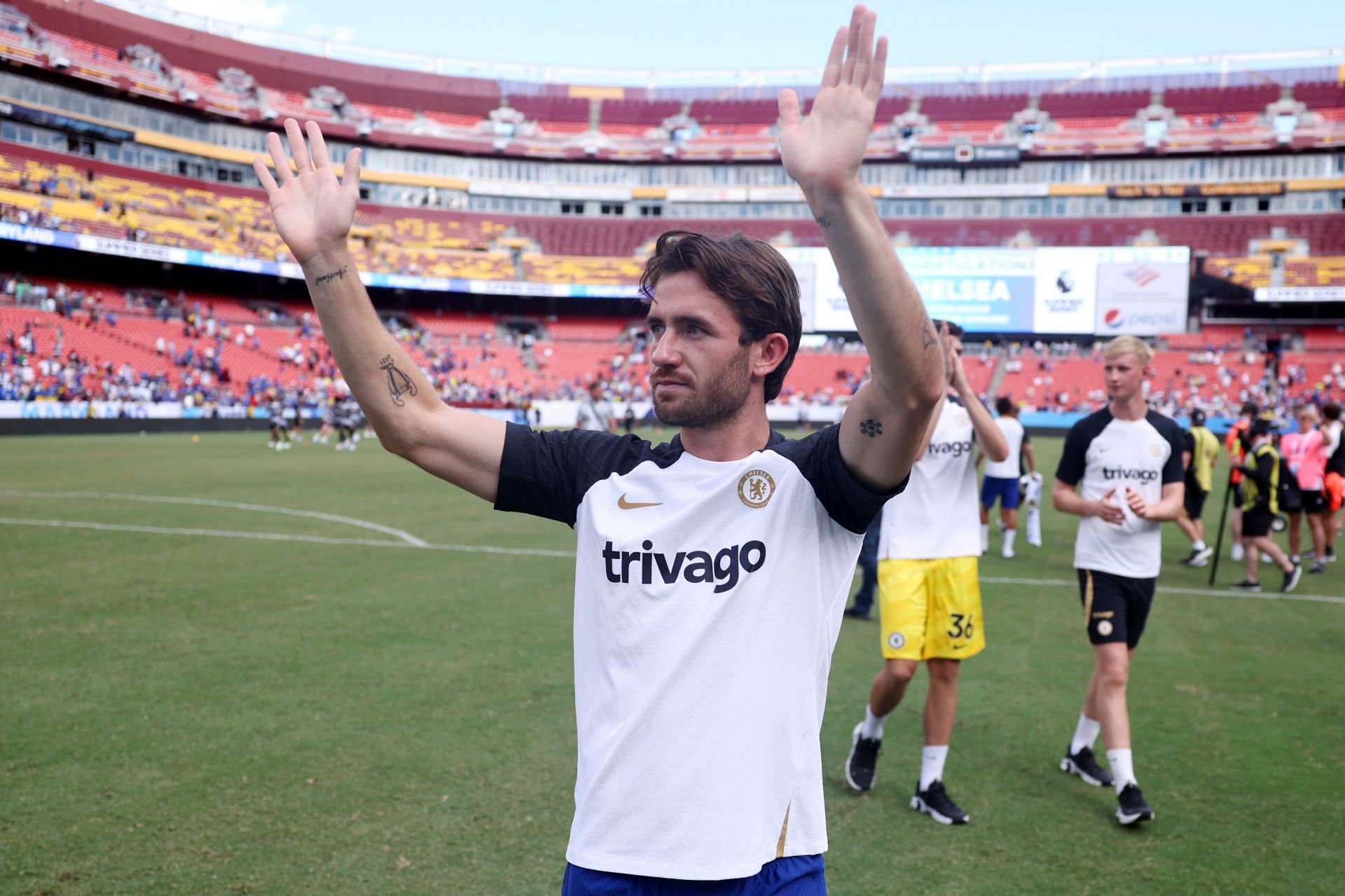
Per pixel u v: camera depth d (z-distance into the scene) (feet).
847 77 4.39
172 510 41.73
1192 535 34.42
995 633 23.09
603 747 4.93
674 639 4.88
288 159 5.66
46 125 139.03
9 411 96.94
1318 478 33.53
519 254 169.48
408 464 70.69
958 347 13.60
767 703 4.91
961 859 11.51
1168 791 13.64
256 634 21.31
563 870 10.93
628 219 179.93
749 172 181.98
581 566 5.34
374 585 27.14
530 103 184.55
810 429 145.07
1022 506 51.42
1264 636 23.13
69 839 11.40
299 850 11.23
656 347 5.12
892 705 13.48
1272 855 11.62
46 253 132.16
